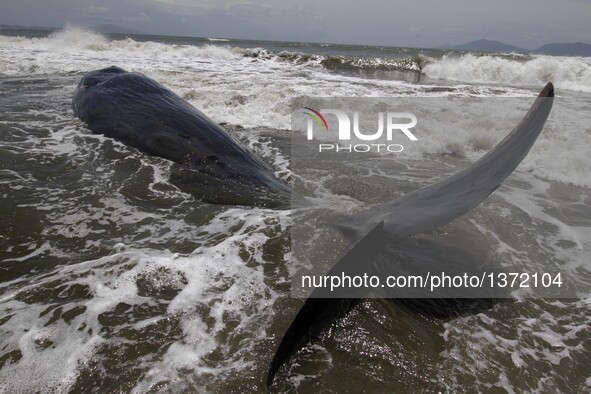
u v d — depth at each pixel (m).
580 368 2.34
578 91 13.98
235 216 3.72
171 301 2.65
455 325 2.60
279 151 5.92
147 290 2.73
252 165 4.81
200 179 4.41
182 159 4.75
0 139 5.18
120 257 3.01
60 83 9.43
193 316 2.52
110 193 4.02
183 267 2.96
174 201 3.98
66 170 4.45
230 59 17.45
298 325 2.26
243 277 2.89
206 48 18.30
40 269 2.89
